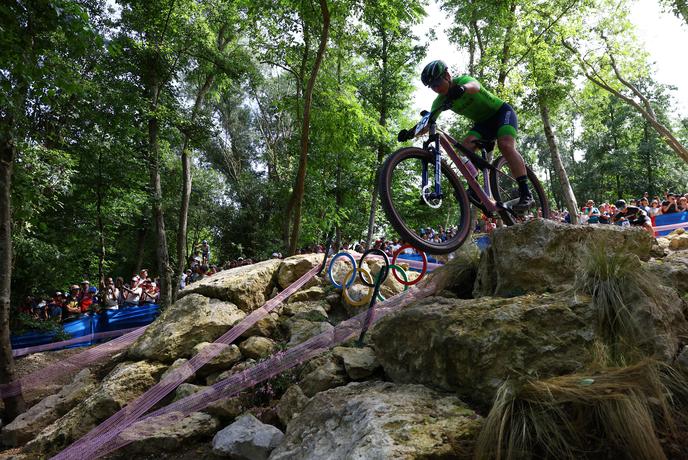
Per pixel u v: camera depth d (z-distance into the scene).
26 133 8.17
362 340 4.72
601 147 34.53
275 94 28.78
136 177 14.20
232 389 4.64
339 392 3.33
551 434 2.14
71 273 12.68
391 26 9.57
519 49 13.47
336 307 6.40
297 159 19.25
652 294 2.68
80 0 11.48
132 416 4.71
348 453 2.38
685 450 1.98
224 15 15.26
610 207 12.48
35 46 4.96
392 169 3.31
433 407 2.71
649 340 2.51
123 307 11.62
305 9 9.15
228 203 28.05
